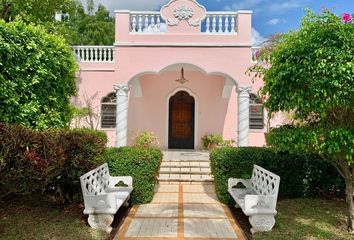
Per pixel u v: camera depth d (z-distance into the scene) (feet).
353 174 18.21
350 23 15.94
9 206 21.99
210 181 33.06
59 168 17.70
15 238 16.28
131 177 24.00
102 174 22.54
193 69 46.93
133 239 17.20
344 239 16.85
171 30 39.47
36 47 21.02
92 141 21.57
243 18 39.29
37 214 20.48
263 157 24.59
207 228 19.04
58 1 47.70
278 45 18.85
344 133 15.61
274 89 17.54
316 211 21.88
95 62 48.65
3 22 20.03
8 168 14.53
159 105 51.39
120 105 39.60
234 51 39.22
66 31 50.49
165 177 33.96
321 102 15.42
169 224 19.70
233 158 24.54
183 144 52.11
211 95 51.31
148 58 39.47
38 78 21.24
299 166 25.23
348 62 14.56
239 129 39.34
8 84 19.33
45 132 17.94
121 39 39.63
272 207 18.17
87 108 46.44
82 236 16.88
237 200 20.33
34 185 15.97
